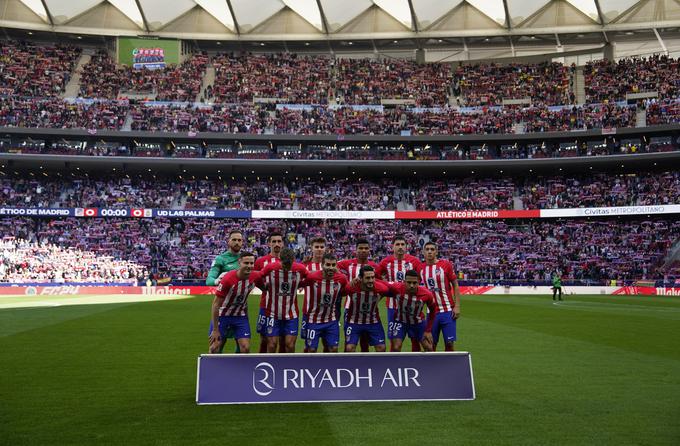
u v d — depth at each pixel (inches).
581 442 265.4
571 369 455.8
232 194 2251.5
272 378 346.0
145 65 2459.4
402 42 2669.8
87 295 1694.1
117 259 1982.0
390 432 281.1
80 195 2156.7
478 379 416.2
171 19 2476.6
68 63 2418.8
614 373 438.9
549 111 2278.5
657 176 2167.8
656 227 2078.0
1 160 2081.7
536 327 781.3
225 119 2235.5
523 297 1644.9
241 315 405.7
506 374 435.2
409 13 2461.9
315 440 268.1
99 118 2185.0
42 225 2107.5
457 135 2198.6
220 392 340.2
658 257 1942.7
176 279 1852.9
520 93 2421.3
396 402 344.5
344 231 2176.4
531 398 354.6
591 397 357.1
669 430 284.4
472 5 2433.6
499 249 2059.5
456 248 2089.1
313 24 2527.1
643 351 554.6
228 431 282.5
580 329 756.0
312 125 2251.5
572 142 2245.3
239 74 2487.7
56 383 398.9
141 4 2386.8
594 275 1918.1
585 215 2047.2
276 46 2684.5
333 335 414.0
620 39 2502.5
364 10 2476.6
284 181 2381.9
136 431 282.5
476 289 1894.7
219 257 433.1
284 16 2529.5
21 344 596.4
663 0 2293.3
